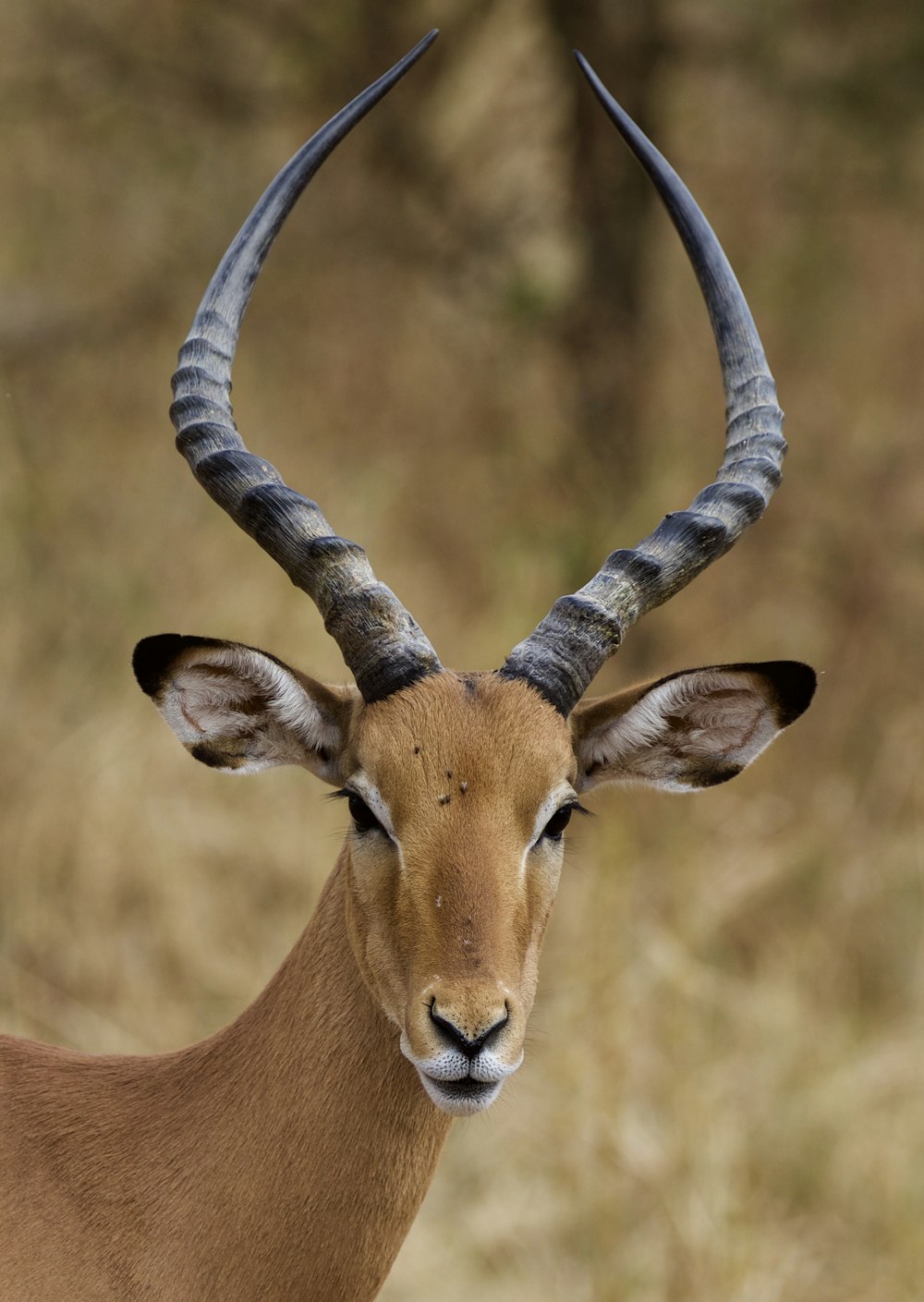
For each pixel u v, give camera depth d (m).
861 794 36.59
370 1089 16.23
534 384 42.59
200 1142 16.30
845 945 33.41
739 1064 30.02
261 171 43.16
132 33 40.81
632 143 19.41
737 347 18.78
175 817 32.66
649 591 17.52
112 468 41.12
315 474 40.69
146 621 36.25
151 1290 15.92
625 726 18.12
